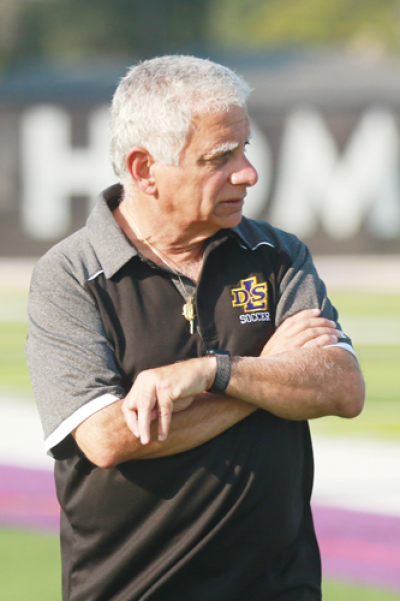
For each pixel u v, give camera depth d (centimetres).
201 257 675
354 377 655
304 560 694
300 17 11731
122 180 663
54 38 11062
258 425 652
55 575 1195
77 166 5172
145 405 588
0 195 5209
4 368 2647
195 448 630
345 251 5109
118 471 632
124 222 689
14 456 1739
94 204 687
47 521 1391
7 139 5188
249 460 639
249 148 5150
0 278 4666
